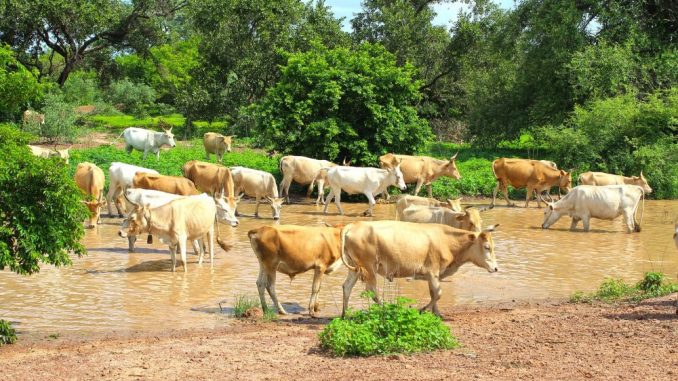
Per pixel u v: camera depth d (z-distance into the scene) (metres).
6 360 8.94
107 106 61.03
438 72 50.66
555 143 33.09
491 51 44.28
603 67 35.72
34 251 10.08
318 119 29.92
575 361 8.27
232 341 9.66
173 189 19.38
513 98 40.91
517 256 16.97
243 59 47.38
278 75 48.56
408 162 26.81
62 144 39.66
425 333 9.00
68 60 50.50
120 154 30.42
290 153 30.66
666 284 13.59
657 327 9.84
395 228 10.84
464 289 13.58
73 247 10.72
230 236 19.36
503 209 26.36
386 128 29.81
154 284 13.61
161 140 33.22
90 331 10.58
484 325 10.42
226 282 13.86
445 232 11.07
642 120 33.09
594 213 21.14
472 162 34.88
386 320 9.26
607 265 15.98
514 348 8.92
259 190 23.45
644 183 26.56
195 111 47.78
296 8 48.34
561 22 38.41
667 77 38.97
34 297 12.56
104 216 22.36
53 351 9.41
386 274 10.83
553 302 12.48
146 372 8.23
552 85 38.88
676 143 33.31
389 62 31.28
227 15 47.34
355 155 29.59
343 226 11.52
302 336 10.00
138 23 51.44
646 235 20.59
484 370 7.96
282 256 11.27
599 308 11.57
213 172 23.14
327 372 8.02
